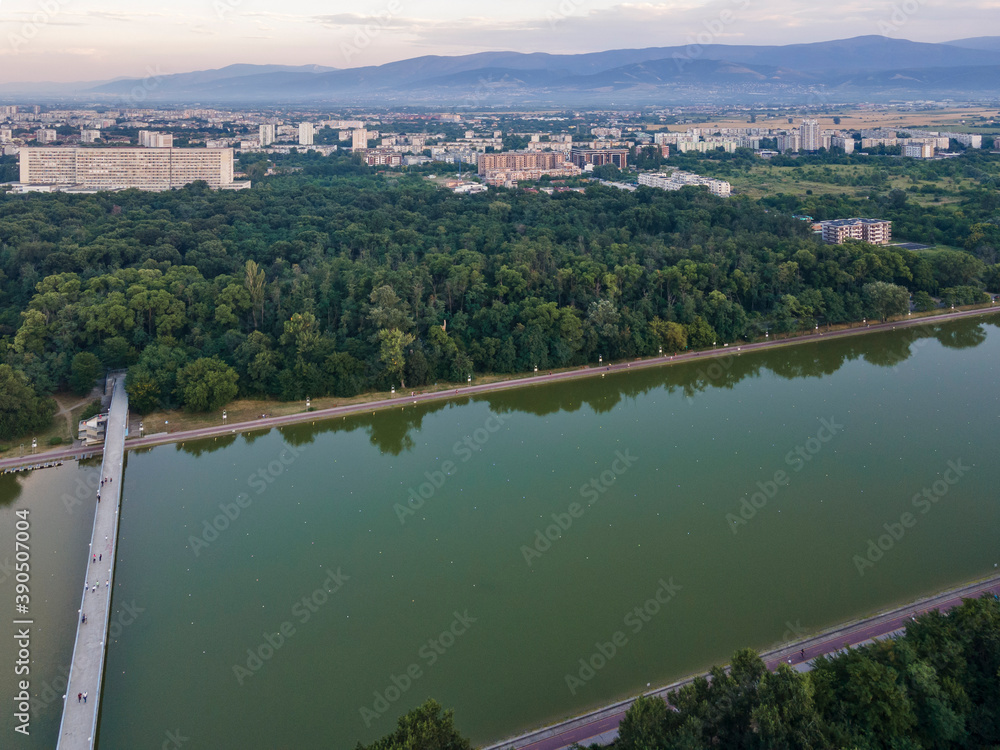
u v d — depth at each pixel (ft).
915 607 447.42
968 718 321.52
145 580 489.67
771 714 303.48
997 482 595.88
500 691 393.70
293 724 377.91
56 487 595.88
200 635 440.04
